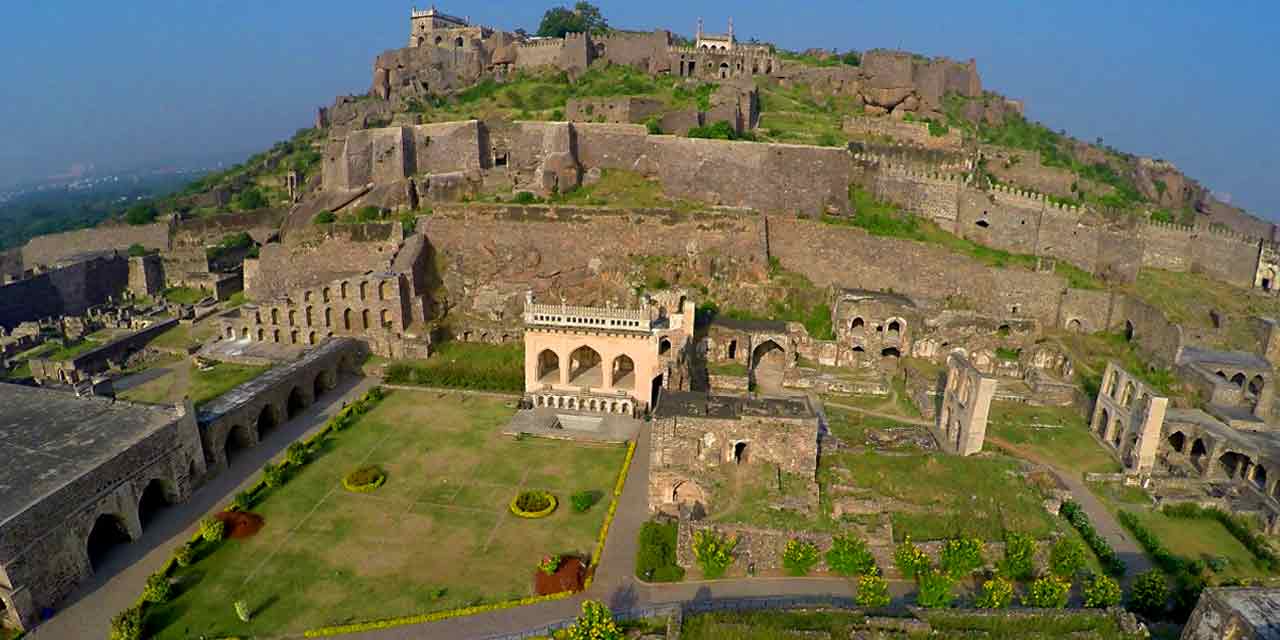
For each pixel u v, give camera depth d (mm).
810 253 98312
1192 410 71812
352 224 103500
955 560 49625
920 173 105062
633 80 140875
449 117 131875
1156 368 80375
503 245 101062
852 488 58188
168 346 95812
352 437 73625
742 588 50750
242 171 175250
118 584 50812
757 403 60938
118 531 56188
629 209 100438
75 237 128750
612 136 116188
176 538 56344
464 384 86250
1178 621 47719
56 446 55750
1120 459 68125
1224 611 41031
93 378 77875
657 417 58156
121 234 128500
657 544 53312
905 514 55656
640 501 62250
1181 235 101500
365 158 120188
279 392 75500
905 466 61719
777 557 52625
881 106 135250
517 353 92688
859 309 86875
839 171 105125
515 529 58062
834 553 50656
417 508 61000
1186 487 64188
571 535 57344
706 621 44719
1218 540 57312
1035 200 98625
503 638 45844
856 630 43688
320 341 94250
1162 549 54781
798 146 105500
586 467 68125
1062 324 91312
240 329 96688
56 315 108000
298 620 47594
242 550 54875
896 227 100375
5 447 55469
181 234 129250
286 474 65562
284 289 105750
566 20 182000
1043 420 75938
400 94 156625
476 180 115125
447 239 102188
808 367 87562
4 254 126750
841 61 162625
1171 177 137875
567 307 78625
